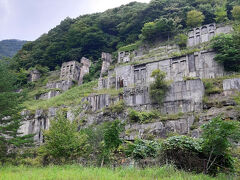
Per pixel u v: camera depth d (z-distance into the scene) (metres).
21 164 24.92
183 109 31.31
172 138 16.28
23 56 96.38
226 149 15.27
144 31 63.00
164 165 14.82
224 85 31.77
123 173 14.12
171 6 83.81
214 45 37.84
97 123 34.69
